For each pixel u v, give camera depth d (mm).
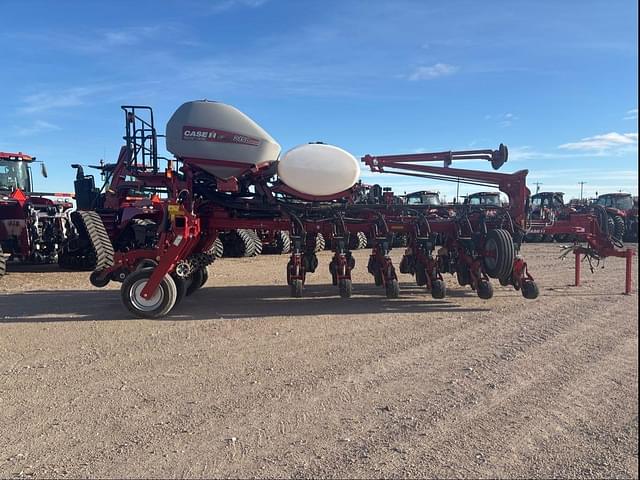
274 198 7543
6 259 11469
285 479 2895
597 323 6473
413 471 2971
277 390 4203
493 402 3953
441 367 4777
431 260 7941
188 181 7211
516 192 8047
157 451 3211
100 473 2959
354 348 5398
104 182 13602
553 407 3852
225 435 3420
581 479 2879
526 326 6340
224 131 7086
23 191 13266
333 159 7254
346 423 3598
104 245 10891
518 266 7805
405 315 6996
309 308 7488
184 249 6996
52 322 6582
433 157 7980
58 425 3570
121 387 4270
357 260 14703
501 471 2967
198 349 5367
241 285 9758
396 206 8086
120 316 6930
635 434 3406
